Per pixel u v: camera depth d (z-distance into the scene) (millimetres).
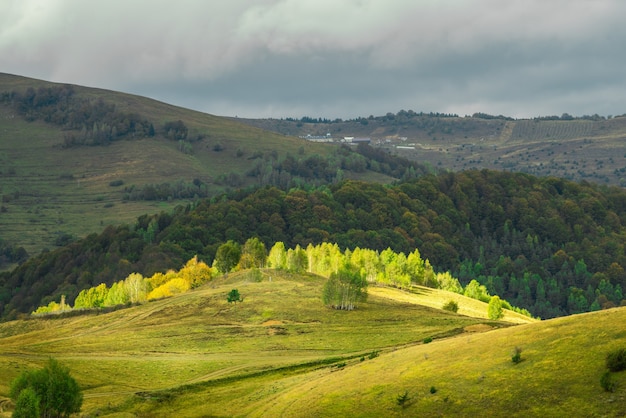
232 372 114062
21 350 137000
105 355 131875
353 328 147875
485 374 69812
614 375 60438
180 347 138500
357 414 71500
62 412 86375
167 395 101875
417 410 68000
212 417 88562
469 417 63562
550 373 65062
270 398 89625
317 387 85688
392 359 88688
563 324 76188
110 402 99312
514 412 61594
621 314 72562
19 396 80312
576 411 58375
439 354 82312
